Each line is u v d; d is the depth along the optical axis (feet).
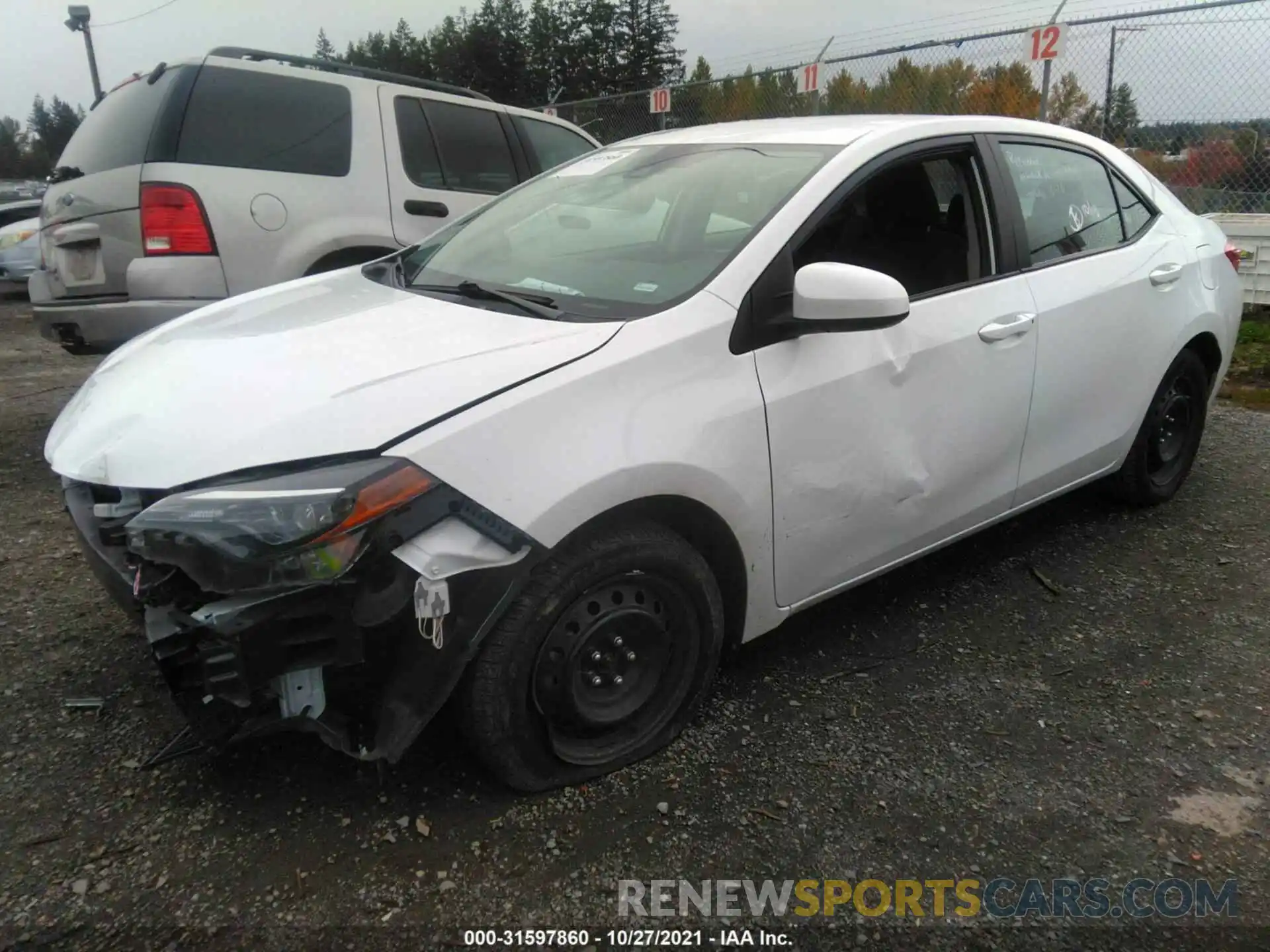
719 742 8.56
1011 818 7.65
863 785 8.00
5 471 15.97
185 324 9.51
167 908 6.57
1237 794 7.97
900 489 9.41
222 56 15.66
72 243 15.42
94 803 7.56
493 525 6.70
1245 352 24.68
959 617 10.94
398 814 7.52
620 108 38.78
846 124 10.43
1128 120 26.20
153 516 6.40
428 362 7.37
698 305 8.05
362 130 17.16
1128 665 9.93
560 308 8.41
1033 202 11.09
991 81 26.84
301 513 6.22
